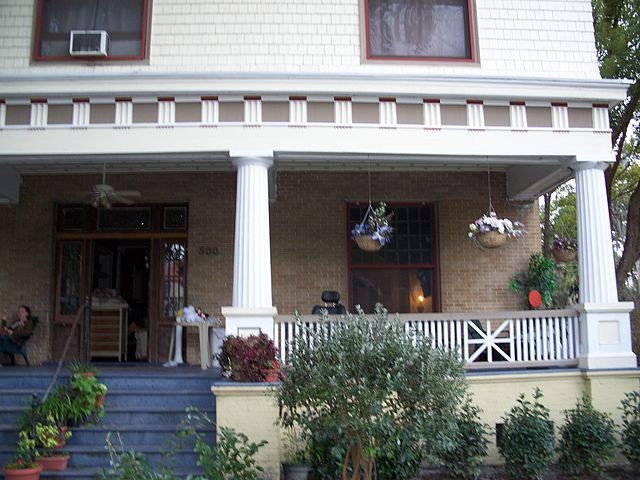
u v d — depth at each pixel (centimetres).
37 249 1272
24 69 988
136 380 947
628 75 1512
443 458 846
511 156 997
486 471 899
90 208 1297
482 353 1043
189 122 953
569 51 1030
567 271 1664
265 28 998
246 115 955
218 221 1279
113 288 1328
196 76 940
